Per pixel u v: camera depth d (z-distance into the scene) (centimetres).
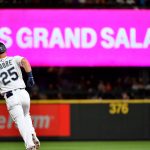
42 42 4206
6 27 4178
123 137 4000
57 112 3981
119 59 4256
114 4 4497
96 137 3991
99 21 4238
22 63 2702
